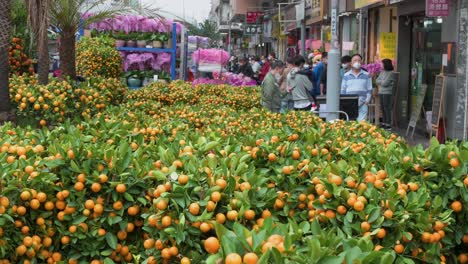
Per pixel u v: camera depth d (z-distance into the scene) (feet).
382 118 64.80
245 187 15.39
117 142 20.65
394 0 64.85
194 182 15.20
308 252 10.59
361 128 26.71
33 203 15.93
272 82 48.08
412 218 15.11
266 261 9.82
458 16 50.47
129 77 67.67
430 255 15.19
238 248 10.55
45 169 16.84
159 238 14.83
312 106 51.67
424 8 61.62
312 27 138.10
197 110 32.60
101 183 16.42
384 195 15.46
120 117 27.53
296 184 16.84
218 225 11.34
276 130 22.44
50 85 30.89
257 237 10.68
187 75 83.25
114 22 65.46
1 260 15.57
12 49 39.91
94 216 16.37
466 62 49.80
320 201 15.39
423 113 64.90
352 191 15.56
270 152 18.70
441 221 15.65
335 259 10.19
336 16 43.80
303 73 52.80
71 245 16.46
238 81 77.05
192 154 17.88
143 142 21.15
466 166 17.40
